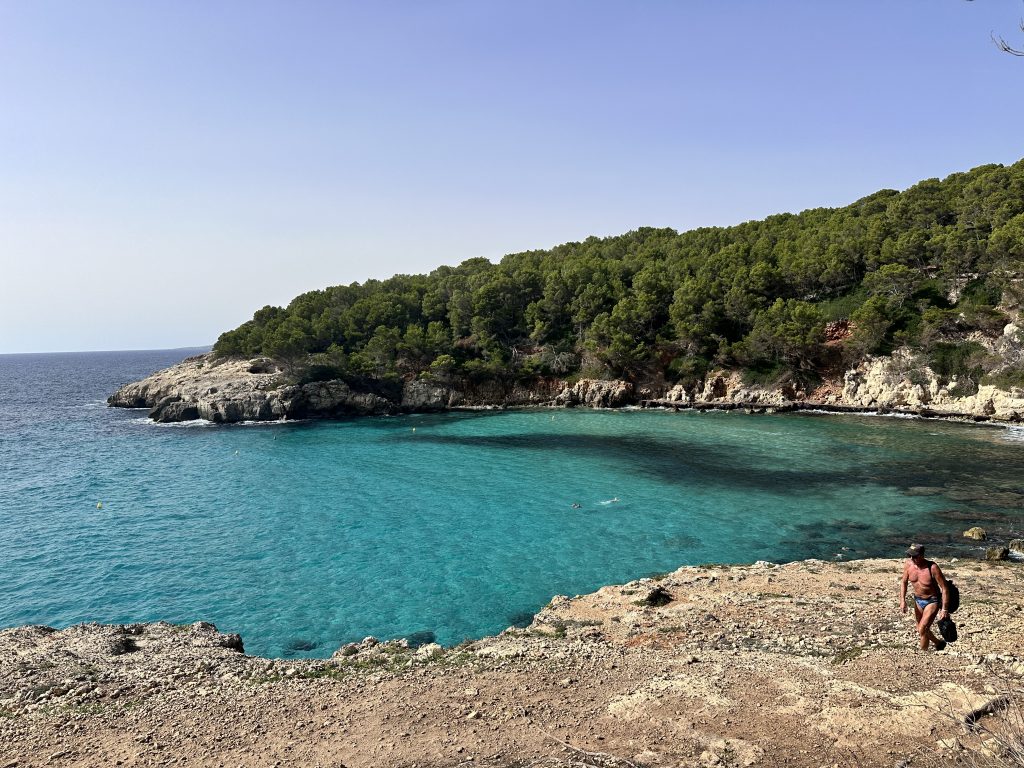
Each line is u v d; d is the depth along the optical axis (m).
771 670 15.73
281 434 84.44
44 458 68.56
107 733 14.39
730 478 52.47
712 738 12.22
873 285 93.25
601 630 21.45
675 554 34.81
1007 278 79.25
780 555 34.12
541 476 55.66
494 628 26.72
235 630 27.27
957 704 12.46
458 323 121.88
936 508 41.31
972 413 76.12
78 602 30.53
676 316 103.12
